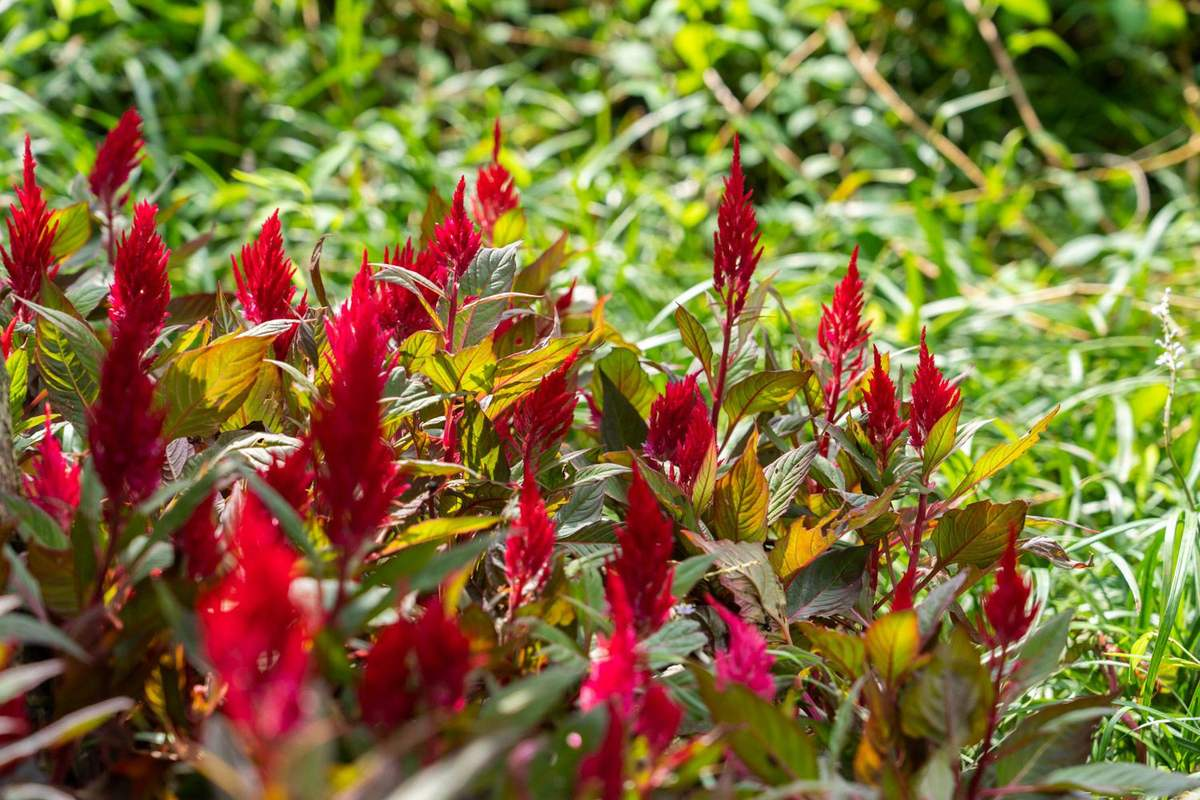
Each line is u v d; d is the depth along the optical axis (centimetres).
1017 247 402
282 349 179
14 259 182
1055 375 289
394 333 181
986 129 462
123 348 158
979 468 181
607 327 193
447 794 132
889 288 295
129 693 161
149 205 176
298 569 159
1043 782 164
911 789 163
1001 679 169
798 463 181
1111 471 237
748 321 186
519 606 165
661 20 439
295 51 416
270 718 147
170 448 176
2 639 153
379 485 155
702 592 179
